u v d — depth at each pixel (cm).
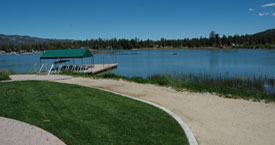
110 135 447
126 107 666
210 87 1120
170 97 891
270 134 494
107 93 879
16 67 3622
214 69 2597
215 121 586
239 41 14188
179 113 660
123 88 1103
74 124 502
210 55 6256
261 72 2169
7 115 559
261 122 575
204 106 743
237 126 546
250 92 977
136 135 452
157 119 558
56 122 513
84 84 1212
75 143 405
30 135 433
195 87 1124
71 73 1831
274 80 1486
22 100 720
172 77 1544
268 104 773
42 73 1919
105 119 545
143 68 2912
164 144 415
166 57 5750
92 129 475
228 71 2347
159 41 18075
